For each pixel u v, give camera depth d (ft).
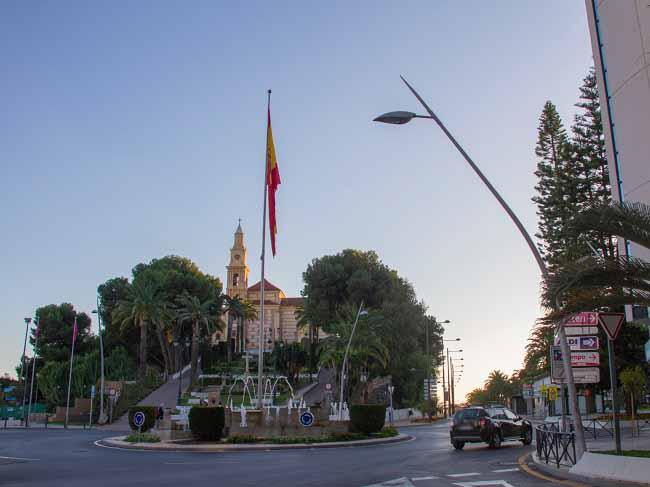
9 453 78.28
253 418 100.07
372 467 57.16
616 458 44.14
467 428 81.35
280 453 76.74
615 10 72.08
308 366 288.30
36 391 269.03
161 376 287.89
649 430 98.07
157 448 84.84
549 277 44.14
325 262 275.18
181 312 273.33
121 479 48.06
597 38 76.38
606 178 153.07
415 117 56.65
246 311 333.21
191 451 81.87
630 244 67.36
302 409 108.47
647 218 42.98
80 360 252.83
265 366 296.71
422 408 244.83
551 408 185.16
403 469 55.16
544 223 159.12
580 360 57.62
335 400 209.15
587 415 138.51
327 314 265.34
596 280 43.45
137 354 311.88
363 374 213.87
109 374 250.57
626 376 104.22
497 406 92.58
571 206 152.15
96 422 208.44
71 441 106.42
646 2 66.80
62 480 47.57
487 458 66.54
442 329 311.27
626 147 69.51
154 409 113.50
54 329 307.99
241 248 470.39
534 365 236.22
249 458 68.69
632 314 69.87
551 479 46.39
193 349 261.65
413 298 272.31
